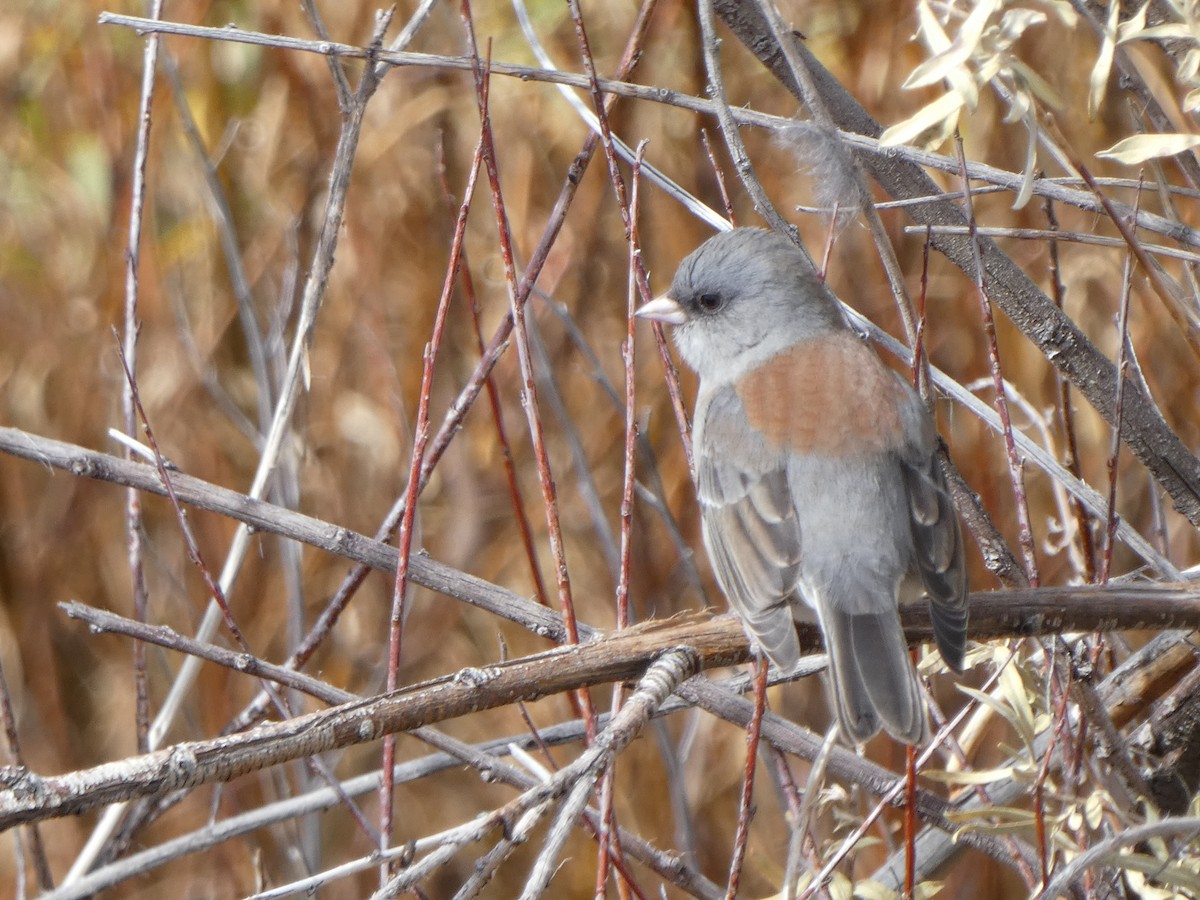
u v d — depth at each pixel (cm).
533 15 1180
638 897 548
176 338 1182
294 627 989
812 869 602
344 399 1205
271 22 1190
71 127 1186
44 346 1197
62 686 1207
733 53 1189
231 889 1095
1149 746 681
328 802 709
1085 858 509
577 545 1186
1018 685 596
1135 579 800
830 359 686
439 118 1225
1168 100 944
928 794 652
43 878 734
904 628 646
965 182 574
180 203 1196
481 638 1206
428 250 1218
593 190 1198
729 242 748
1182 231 650
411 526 571
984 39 581
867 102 1143
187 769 445
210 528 1191
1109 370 680
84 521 1216
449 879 1164
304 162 1200
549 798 450
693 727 1038
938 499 636
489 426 1210
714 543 660
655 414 1194
